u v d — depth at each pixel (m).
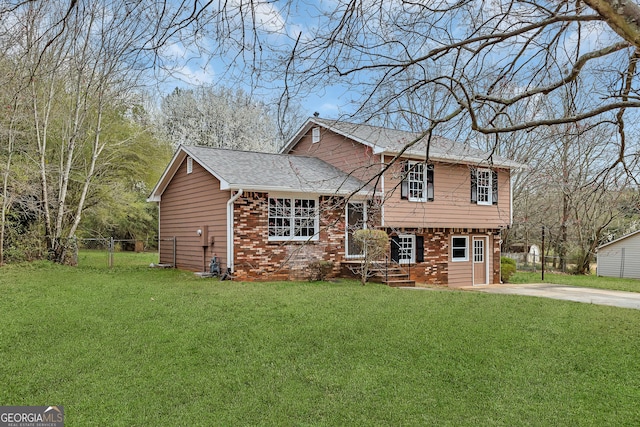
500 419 4.64
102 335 7.12
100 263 18.73
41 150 16.08
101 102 16.78
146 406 4.77
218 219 14.16
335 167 17.14
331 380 5.54
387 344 6.92
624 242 23.27
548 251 26.03
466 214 17.41
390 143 14.36
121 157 22.41
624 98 3.90
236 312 8.77
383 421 4.56
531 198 23.55
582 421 4.62
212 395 5.07
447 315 8.91
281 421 4.52
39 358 6.05
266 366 5.96
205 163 14.34
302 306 9.45
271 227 13.87
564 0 3.94
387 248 14.41
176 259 17.06
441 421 4.58
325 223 14.76
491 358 6.41
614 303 11.28
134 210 24.92
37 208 16.28
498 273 18.72
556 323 8.51
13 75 4.49
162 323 7.86
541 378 5.74
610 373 5.94
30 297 9.91
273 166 15.59
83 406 4.74
